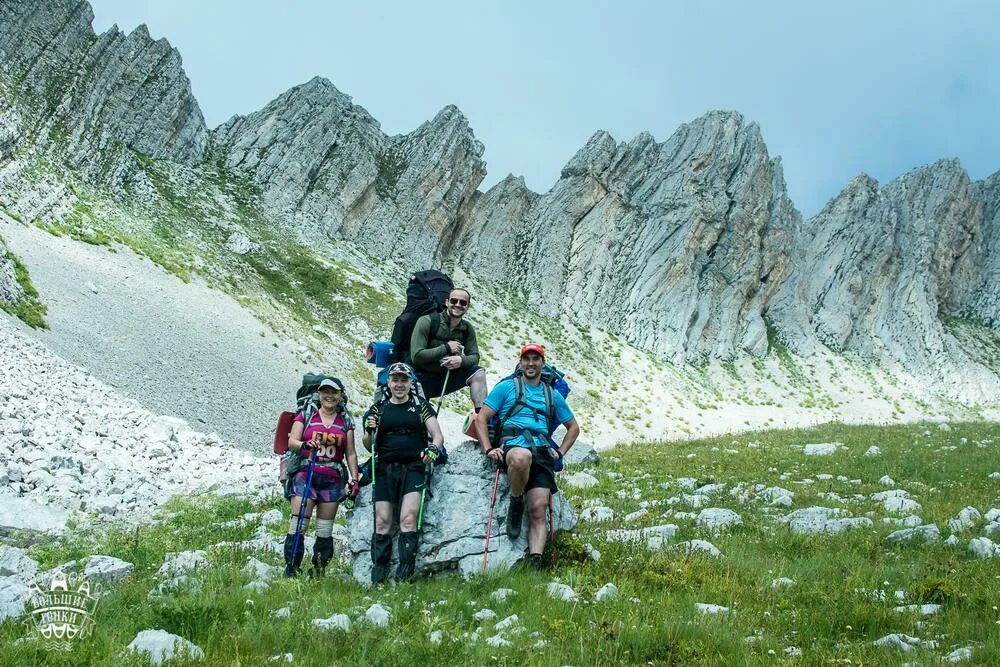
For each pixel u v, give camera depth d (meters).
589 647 5.84
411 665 5.55
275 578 8.48
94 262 55.72
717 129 136.75
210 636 5.86
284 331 66.50
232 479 19.03
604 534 10.84
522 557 8.63
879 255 142.88
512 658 5.65
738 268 127.06
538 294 114.06
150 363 39.34
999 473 16.95
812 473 18.47
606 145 131.75
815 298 138.88
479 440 9.46
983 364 140.12
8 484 14.41
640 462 21.73
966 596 7.19
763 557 9.48
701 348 117.56
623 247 123.56
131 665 5.23
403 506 8.64
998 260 164.38
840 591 7.62
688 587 7.83
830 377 122.94
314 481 9.09
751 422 101.62
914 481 16.55
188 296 60.69
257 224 93.06
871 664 5.44
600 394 94.19
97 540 11.95
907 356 134.75
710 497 15.00
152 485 17.22
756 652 5.80
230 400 40.78
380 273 99.69
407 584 8.16
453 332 9.59
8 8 85.00
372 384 66.50
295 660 5.60
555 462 8.84
